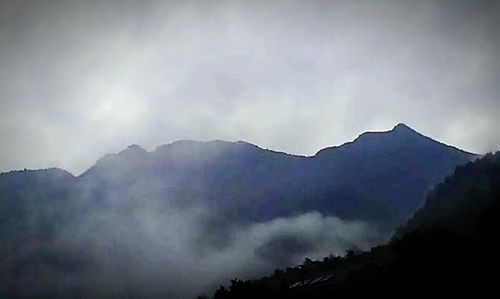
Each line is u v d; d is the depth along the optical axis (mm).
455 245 54531
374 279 54469
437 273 50719
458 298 45781
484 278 47250
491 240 54531
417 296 48188
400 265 54812
